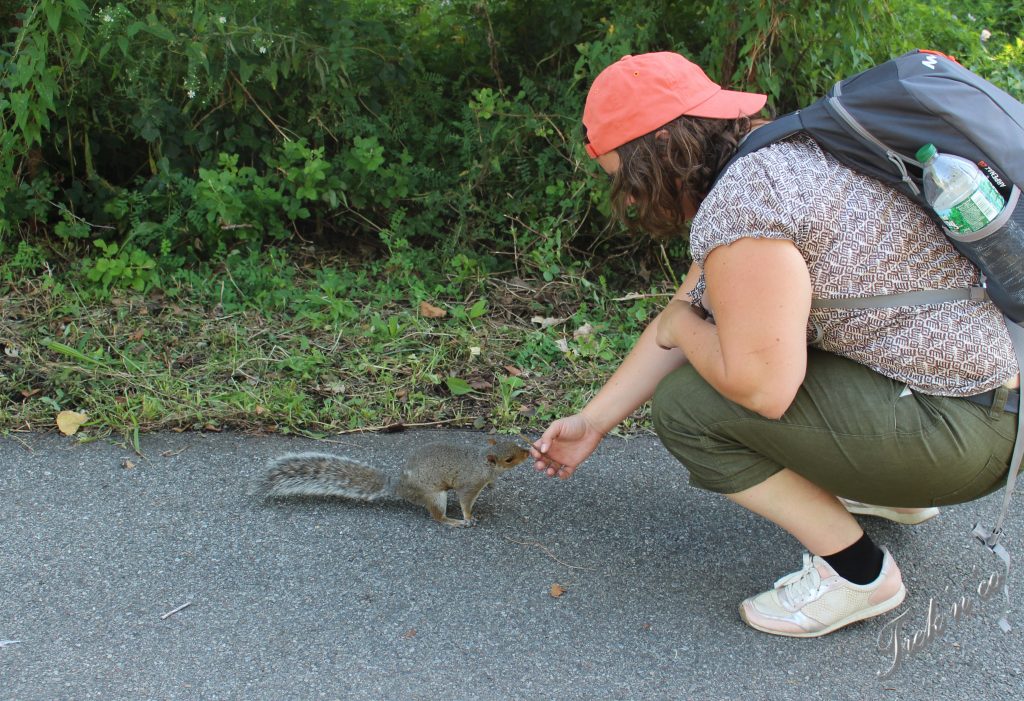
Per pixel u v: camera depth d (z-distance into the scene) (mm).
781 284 2111
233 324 4227
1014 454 2316
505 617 2650
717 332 2223
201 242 4707
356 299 4562
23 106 4066
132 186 4941
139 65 4387
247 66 4395
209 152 4797
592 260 4977
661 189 2283
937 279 2229
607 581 2824
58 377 3719
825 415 2316
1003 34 6207
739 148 2256
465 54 5016
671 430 2531
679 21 4742
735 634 2605
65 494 3145
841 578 2541
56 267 4512
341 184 4695
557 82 4742
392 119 4906
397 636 2557
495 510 3180
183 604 2652
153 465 3332
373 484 3148
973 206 2035
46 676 2359
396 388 3889
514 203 4840
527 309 4551
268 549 2920
